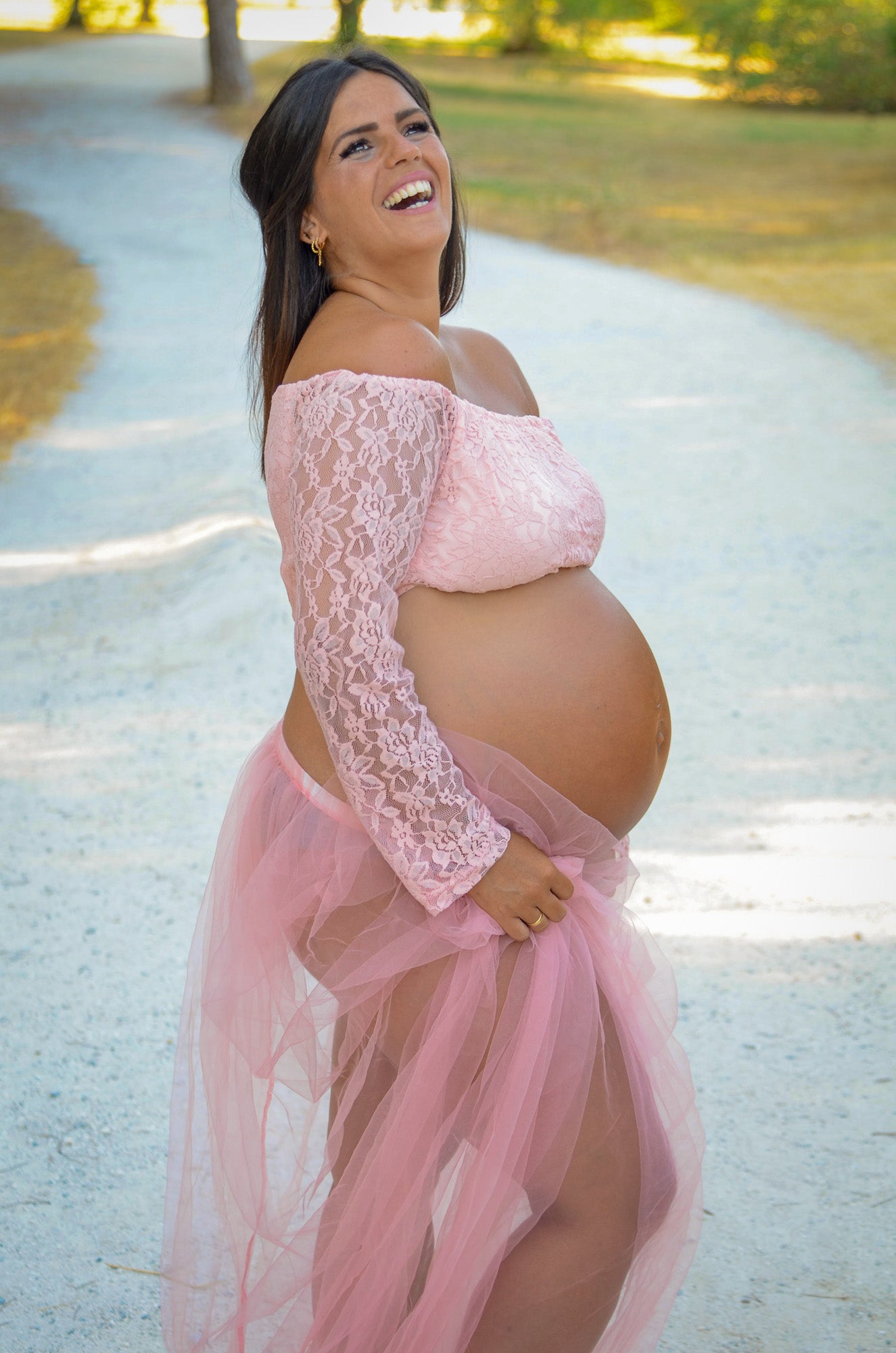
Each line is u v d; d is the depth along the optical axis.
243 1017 1.97
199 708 4.89
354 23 31.84
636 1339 1.96
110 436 8.44
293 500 1.76
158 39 43.44
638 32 49.16
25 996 3.27
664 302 12.86
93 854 3.95
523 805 1.87
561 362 10.59
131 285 13.05
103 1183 2.68
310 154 1.91
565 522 1.90
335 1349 1.86
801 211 17.98
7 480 7.58
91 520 6.91
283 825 1.96
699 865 3.87
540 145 24.30
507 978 1.82
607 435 8.66
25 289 12.57
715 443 8.47
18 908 3.66
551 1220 1.88
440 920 1.81
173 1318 2.07
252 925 1.94
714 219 17.52
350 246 1.94
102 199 17.62
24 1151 2.76
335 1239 1.85
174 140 22.62
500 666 1.87
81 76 31.56
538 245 15.84
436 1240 1.91
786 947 3.46
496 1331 1.86
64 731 4.73
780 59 31.88
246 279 13.17
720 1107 2.89
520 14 38.22
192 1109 2.07
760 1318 2.34
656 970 2.09
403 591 1.85
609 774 1.96
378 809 1.75
